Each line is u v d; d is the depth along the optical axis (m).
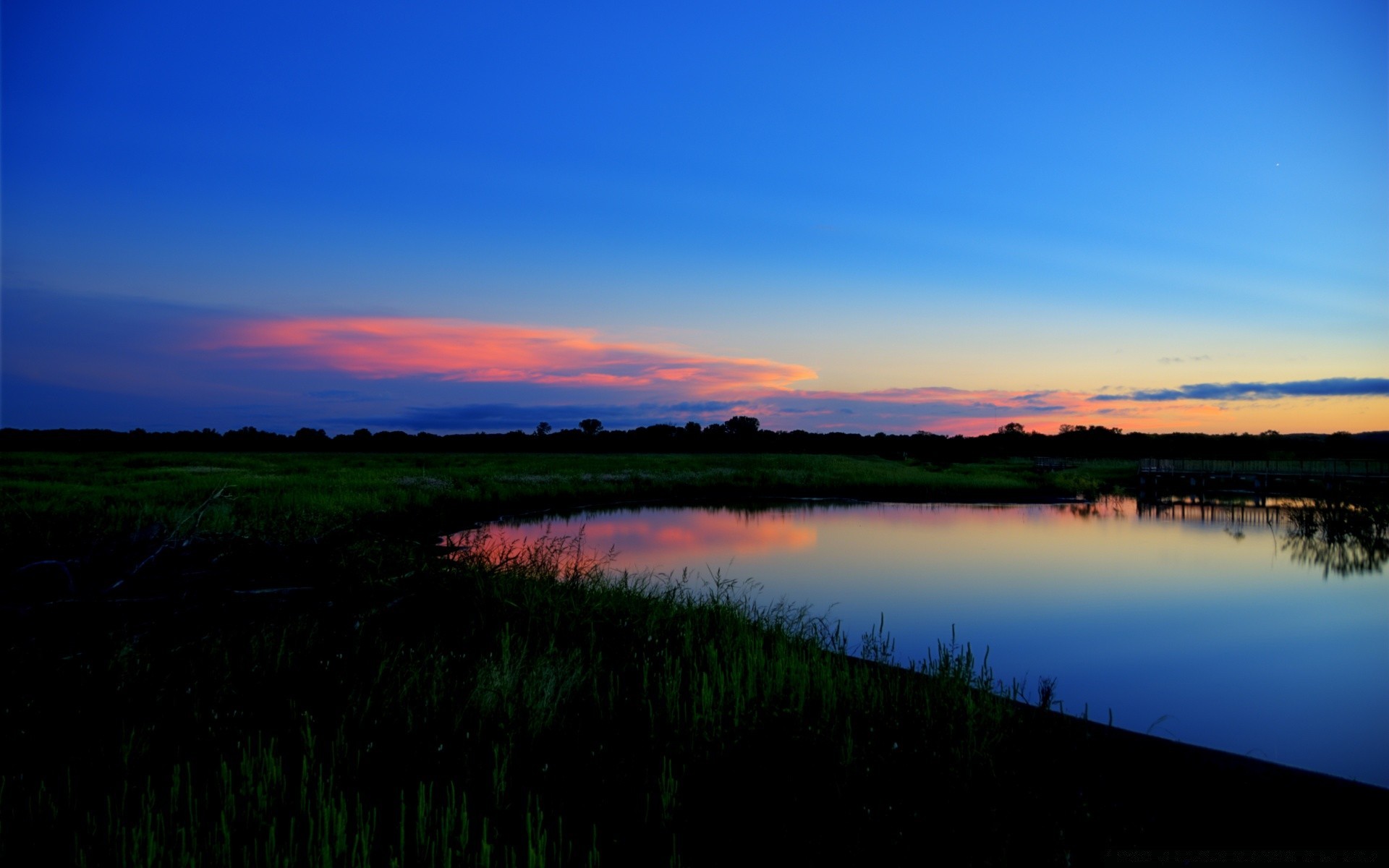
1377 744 7.18
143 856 3.63
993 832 4.47
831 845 4.33
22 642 5.71
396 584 8.20
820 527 23.70
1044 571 16.27
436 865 3.82
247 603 7.00
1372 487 31.41
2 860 3.59
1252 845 4.32
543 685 6.05
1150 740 5.71
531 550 12.83
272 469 37.59
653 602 9.27
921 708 6.14
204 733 5.18
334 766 4.71
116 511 12.09
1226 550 19.94
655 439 105.62
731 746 5.32
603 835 4.33
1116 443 86.44
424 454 74.19
